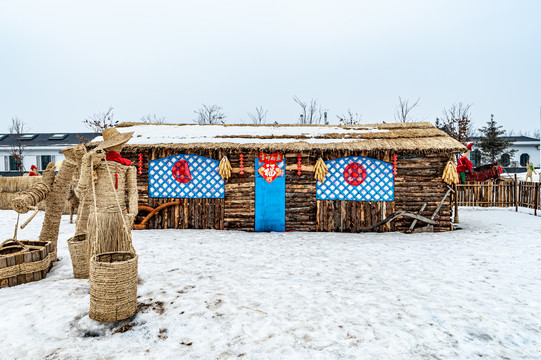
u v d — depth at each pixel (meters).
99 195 4.19
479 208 14.05
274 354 2.94
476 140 33.62
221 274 5.30
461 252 6.93
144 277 5.05
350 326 3.49
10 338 3.07
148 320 3.54
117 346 3.03
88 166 4.00
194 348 3.03
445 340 3.22
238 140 10.24
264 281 4.97
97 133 28.91
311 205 9.88
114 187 4.30
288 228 9.90
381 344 3.13
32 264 4.59
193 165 10.02
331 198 9.83
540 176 16.17
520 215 11.95
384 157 9.70
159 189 10.06
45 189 5.24
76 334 3.20
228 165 9.73
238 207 9.96
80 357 2.83
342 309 3.93
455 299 4.26
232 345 3.09
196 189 10.03
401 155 9.70
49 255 5.11
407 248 7.39
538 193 12.31
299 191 9.89
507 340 3.24
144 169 10.06
